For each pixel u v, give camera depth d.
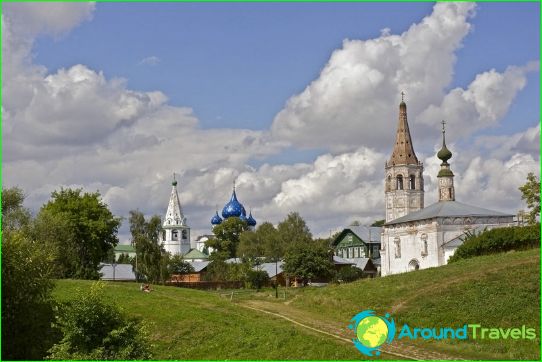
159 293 75.44
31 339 48.28
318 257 112.69
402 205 151.75
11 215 89.38
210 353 52.22
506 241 75.06
